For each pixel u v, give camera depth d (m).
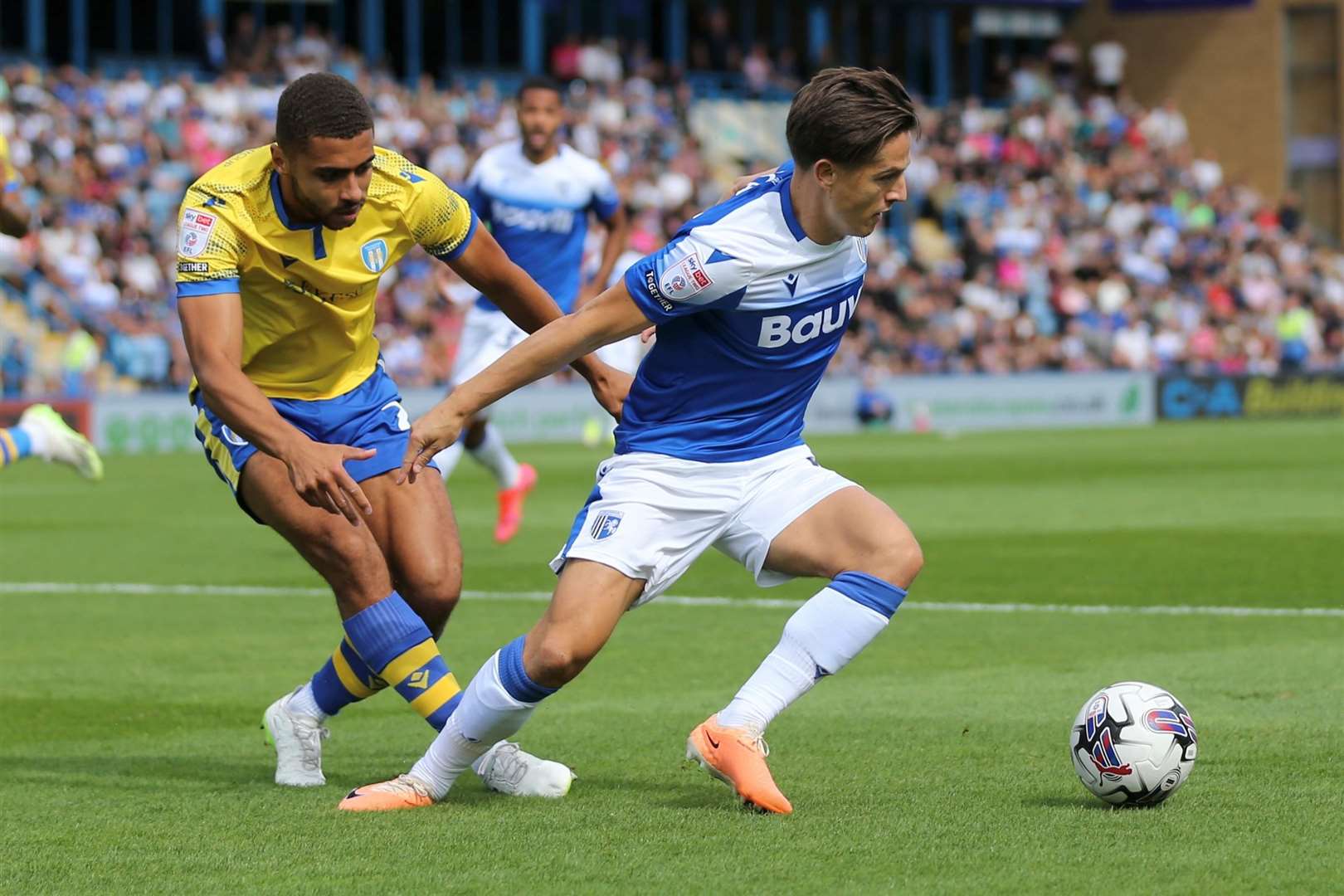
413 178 7.67
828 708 9.44
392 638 7.50
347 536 7.47
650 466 7.00
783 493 7.11
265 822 6.86
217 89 44.72
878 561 6.94
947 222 54.97
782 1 59.84
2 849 6.44
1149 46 67.94
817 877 5.84
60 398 36.12
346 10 52.25
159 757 8.53
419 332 41.84
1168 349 53.22
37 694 10.40
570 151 16.66
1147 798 6.77
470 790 7.54
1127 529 19.58
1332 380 52.62
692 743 7.00
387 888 5.80
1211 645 11.61
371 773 8.05
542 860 6.14
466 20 54.00
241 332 7.27
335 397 7.91
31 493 26.75
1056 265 54.00
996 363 49.94
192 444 38.06
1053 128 59.53
